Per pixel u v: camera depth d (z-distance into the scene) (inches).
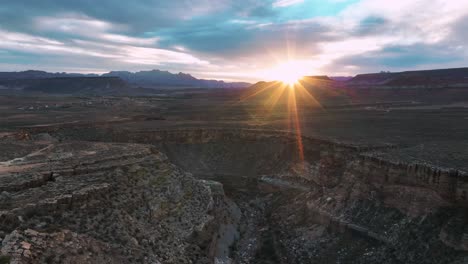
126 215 1343.5
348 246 1684.3
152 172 1715.1
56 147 1996.8
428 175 1643.7
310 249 1774.1
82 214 1201.4
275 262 1712.6
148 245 1293.1
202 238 1616.6
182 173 1940.2
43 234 987.9
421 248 1448.1
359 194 1887.3
